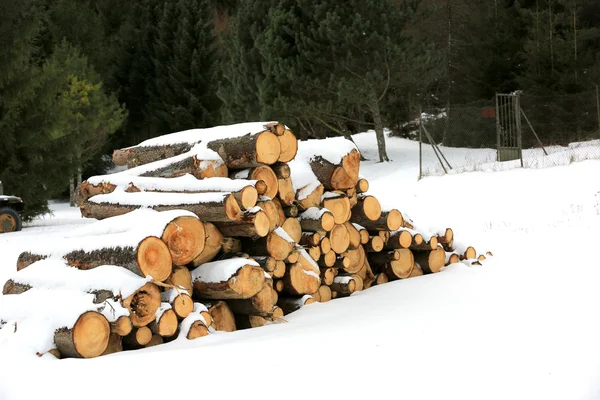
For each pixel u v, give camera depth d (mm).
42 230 15500
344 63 20734
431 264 7523
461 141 23281
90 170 34000
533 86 21844
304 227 6371
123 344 4629
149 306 4543
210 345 4410
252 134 5844
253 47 25766
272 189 5953
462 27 28547
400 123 26859
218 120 37250
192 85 37031
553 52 21859
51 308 4414
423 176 16828
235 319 5555
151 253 4625
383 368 3773
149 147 7047
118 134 38875
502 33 24984
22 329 4297
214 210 5180
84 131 23031
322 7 21625
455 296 6020
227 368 3783
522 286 6387
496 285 6492
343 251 6547
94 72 31203
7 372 3789
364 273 7004
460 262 7918
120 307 4344
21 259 5559
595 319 4941
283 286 5965
